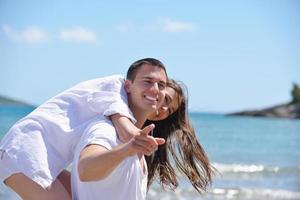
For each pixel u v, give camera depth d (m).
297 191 13.59
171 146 4.46
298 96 68.31
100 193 3.44
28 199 3.57
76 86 3.74
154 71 3.62
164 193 11.73
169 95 4.26
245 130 40.56
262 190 13.56
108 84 3.69
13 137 3.62
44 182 3.52
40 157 3.55
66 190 3.66
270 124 50.53
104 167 3.05
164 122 4.44
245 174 16.91
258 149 26.97
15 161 3.56
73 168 3.53
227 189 13.11
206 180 4.53
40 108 3.71
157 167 4.51
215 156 23.53
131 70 3.68
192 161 4.47
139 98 3.62
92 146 3.24
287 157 23.91
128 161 3.45
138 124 3.68
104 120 3.47
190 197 11.57
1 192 10.46
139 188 3.56
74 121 3.64
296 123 53.22
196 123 48.41
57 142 3.62
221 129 40.00
